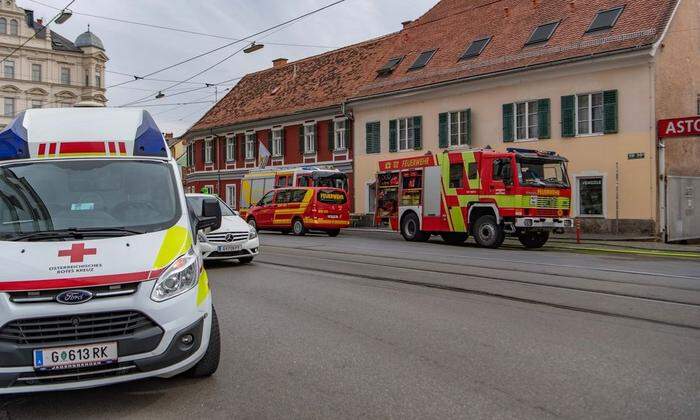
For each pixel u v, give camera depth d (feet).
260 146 121.29
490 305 27.04
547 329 22.29
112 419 14.17
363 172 107.34
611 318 24.25
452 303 27.55
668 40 70.85
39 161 18.16
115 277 14.30
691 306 26.81
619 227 71.61
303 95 124.26
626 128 71.00
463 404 14.62
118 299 14.24
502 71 82.23
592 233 73.92
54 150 18.47
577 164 75.56
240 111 141.18
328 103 113.19
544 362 18.03
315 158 117.70
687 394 15.20
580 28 78.18
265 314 25.34
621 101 71.36
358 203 108.47
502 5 95.55
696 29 75.66
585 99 75.31
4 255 14.70
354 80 114.01
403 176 70.79
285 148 125.18
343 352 19.36
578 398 14.96
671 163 70.44
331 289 31.73
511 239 72.49
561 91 77.10
